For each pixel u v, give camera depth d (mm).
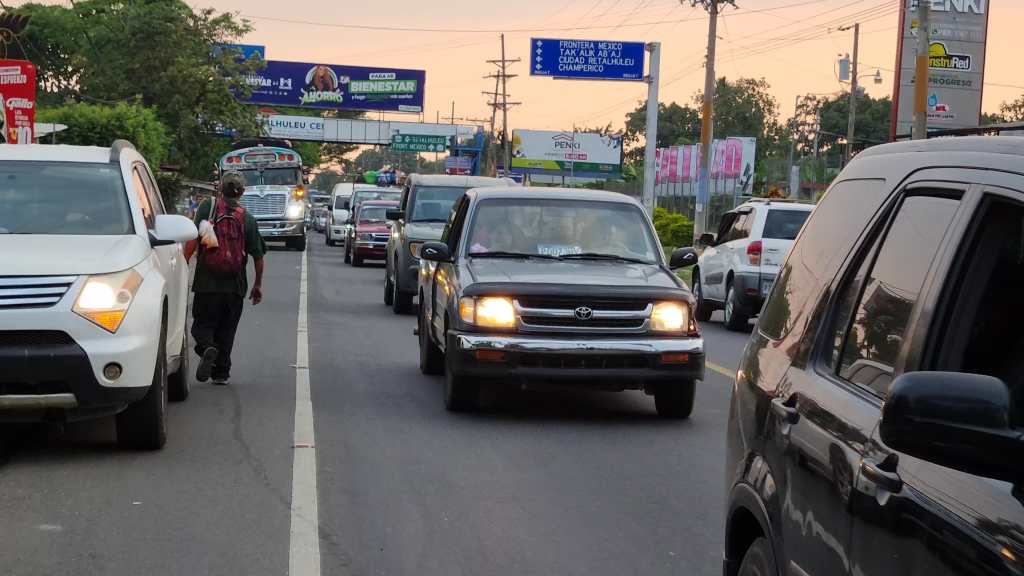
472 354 9781
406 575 5770
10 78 21453
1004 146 2934
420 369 13180
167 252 9469
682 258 10727
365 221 35094
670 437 9508
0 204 8820
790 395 3658
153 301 8086
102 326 7727
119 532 6391
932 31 42844
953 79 43000
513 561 6031
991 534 2318
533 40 56094
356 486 7570
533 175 105188
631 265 10867
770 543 3641
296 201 44250
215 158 63562
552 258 10938
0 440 8773
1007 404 2244
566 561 6047
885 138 104375
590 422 10125
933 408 2260
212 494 7246
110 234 8664
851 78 57531
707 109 39875
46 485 7398
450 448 8859
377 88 96250
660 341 9875
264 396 11023
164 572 5719
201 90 61312
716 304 21000
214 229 11148
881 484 2814
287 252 44156
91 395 7688
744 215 19734
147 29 60469
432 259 11055
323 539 6359
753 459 3908
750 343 4316
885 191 3510
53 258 7871
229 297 11336
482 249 11016
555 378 9773
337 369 13047
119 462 8070
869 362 3217
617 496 7453
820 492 3230
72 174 9188
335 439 9078
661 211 53344
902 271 3193
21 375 7547
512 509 7082
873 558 2830
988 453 2238
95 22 69750
